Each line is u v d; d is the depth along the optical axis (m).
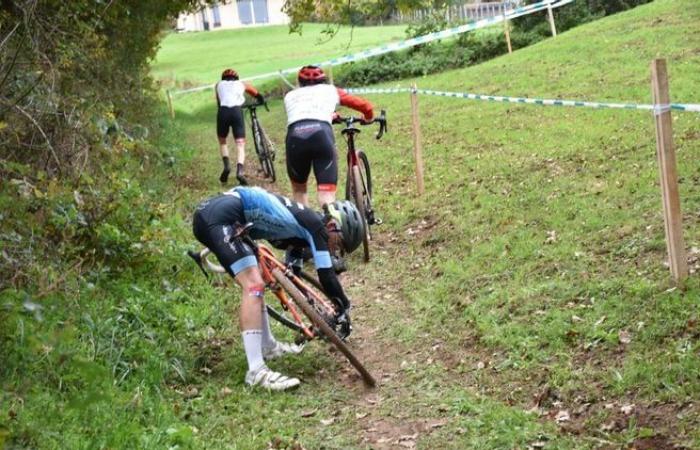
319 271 5.63
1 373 4.79
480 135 12.74
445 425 4.77
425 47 26.30
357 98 8.40
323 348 6.17
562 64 17.25
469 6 33.81
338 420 4.97
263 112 23.70
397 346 6.13
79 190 7.00
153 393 5.16
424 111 16.12
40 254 6.00
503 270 7.05
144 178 10.74
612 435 4.34
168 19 17.09
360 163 8.85
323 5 11.61
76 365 3.82
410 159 12.28
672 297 5.55
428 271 7.58
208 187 12.56
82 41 9.75
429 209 9.51
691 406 4.41
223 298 7.12
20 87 7.44
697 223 6.91
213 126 22.38
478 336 5.93
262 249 5.68
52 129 7.54
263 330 5.89
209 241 5.50
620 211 7.67
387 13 11.91
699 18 18.05
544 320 5.83
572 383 4.93
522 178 9.81
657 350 5.05
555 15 24.58
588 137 11.06
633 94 13.16
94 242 6.96
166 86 35.47
